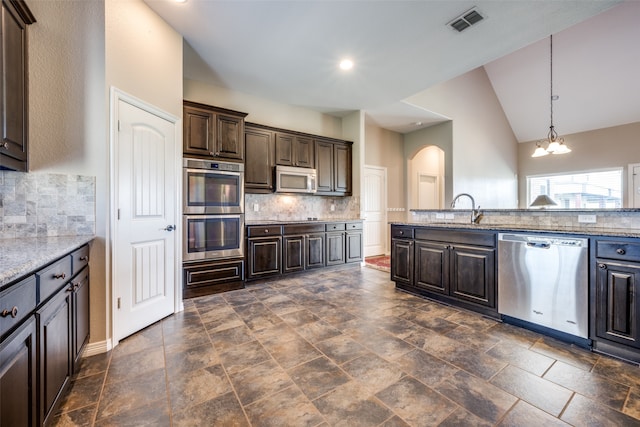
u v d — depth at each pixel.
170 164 2.65
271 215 4.54
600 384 1.62
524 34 2.81
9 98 1.53
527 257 2.33
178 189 2.74
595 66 5.44
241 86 4.00
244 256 3.61
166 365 1.81
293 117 4.78
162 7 2.38
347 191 5.09
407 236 3.30
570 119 6.54
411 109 5.07
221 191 3.38
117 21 2.08
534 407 1.43
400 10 2.45
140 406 1.43
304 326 2.42
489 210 3.07
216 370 1.76
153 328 2.37
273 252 3.89
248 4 2.35
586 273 2.03
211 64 3.38
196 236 3.19
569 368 1.79
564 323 2.13
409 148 6.54
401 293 3.36
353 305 2.94
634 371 1.75
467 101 6.07
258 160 4.04
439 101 5.41
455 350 2.01
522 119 7.07
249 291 3.44
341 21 2.59
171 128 2.66
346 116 5.30
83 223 1.95
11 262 1.05
